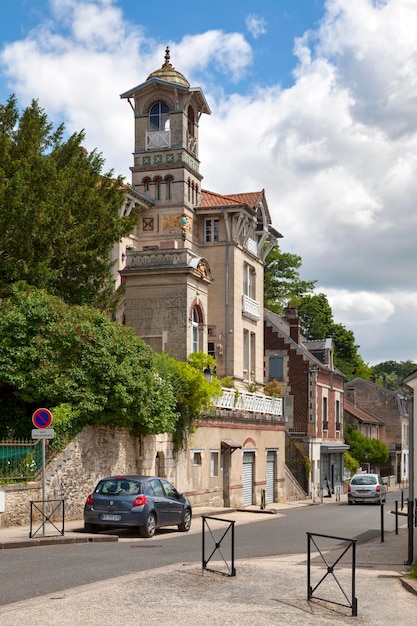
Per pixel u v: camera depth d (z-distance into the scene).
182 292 31.48
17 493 20.53
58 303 24.05
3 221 24.06
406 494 57.38
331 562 15.90
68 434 22.88
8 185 24.02
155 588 11.91
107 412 24.23
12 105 27.14
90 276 27.81
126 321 32.06
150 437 27.08
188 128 40.59
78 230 25.89
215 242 40.28
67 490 22.56
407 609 11.16
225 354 39.31
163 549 17.41
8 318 22.86
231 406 34.84
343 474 60.59
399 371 160.00
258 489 38.00
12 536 18.25
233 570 13.30
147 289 31.91
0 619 9.66
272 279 78.25
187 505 22.53
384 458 70.25
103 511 19.78
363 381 81.81
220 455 33.38
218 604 10.88
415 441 17.48
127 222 28.44
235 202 40.66
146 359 25.50
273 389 44.00
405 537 22.00
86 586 11.97
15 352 22.88
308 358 54.03
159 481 21.52
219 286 39.91
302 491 47.44
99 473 24.20
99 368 23.72
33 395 23.25
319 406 54.84
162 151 39.53
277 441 41.31
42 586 11.94
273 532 23.14
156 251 32.00
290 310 55.84
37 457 21.73
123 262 37.50
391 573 14.62
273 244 45.78
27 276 24.47
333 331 82.56
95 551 16.58
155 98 39.97
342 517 30.78
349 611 10.81
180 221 38.88
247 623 9.76
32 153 25.55
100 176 29.38
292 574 13.90
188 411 29.42
